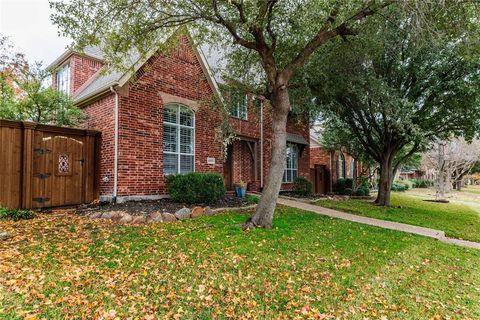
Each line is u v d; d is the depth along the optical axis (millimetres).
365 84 9961
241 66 10148
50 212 7883
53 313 3008
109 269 4168
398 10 7516
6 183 7398
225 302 3506
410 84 12023
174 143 10516
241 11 6648
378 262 5309
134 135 9227
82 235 5691
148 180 9523
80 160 8891
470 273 5191
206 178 9383
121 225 6617
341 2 6773
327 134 17781
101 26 6863
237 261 4777
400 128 10234
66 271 4008
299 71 9461
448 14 6957
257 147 14859
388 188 14148
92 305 3201
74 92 12469
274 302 3605
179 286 3811
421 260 5695
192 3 7059
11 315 2908
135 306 3258
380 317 3465
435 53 10203
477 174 45750
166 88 10258
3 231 5590
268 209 7098
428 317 3568
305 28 7879
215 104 10461
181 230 6348
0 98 9859
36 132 7996
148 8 6992
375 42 8789
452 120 11992
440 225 9922
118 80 8805
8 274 3791
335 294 3947
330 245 6105
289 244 5875
